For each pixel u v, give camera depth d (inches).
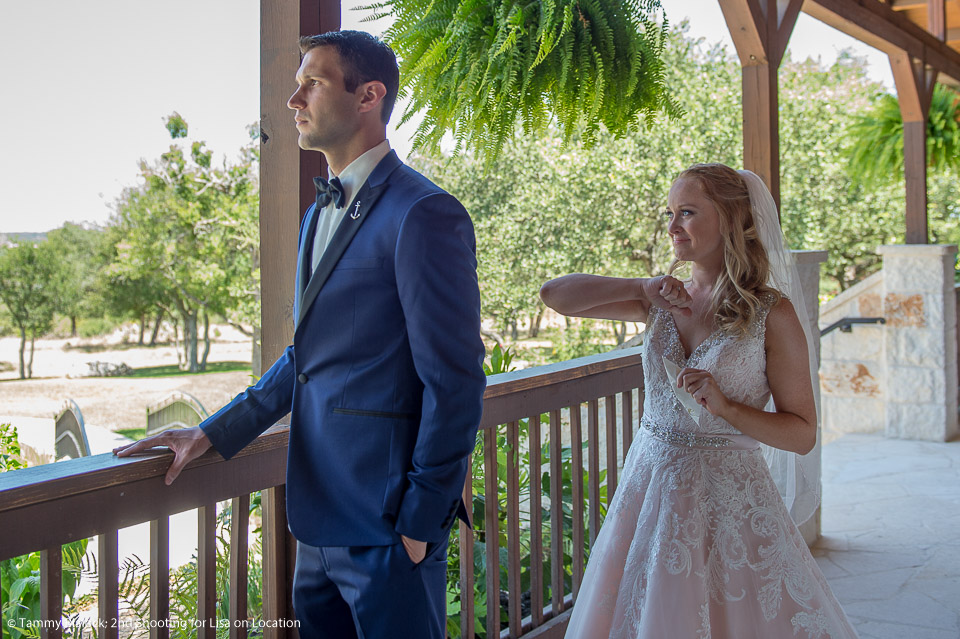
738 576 61.6
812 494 82.1
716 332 63.9
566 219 363.3
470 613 80.4
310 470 55.5
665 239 373.1
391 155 56.7
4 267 748.6
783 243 70.5
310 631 59.4
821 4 149.6
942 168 265.9
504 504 117.0
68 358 800.9
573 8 85.6
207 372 805.9
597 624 66.0
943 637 104.3
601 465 161.6
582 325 412.8
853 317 227.6
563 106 89.6
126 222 676.7
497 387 80.2
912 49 197.5
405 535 50.5
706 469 63.3
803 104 417.7
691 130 366.9
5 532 44.6
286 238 64.9
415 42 89.0
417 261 50.9
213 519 57.1
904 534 144.6
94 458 51.8
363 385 53.5
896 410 222.4
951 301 216.7
